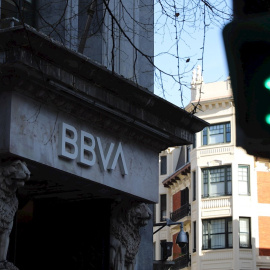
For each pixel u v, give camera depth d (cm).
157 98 1386
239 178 5522
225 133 5594
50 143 1247
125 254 1466
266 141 429
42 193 1420
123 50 1561
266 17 428
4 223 1176
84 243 1469
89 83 1245
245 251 5416
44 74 1148
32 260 1457
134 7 1606
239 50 430
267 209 5506
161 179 6550
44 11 1437
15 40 1096
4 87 1172
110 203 1459
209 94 5622
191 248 5694
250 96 431
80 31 1491
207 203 5581
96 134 1364
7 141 1156
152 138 1498
